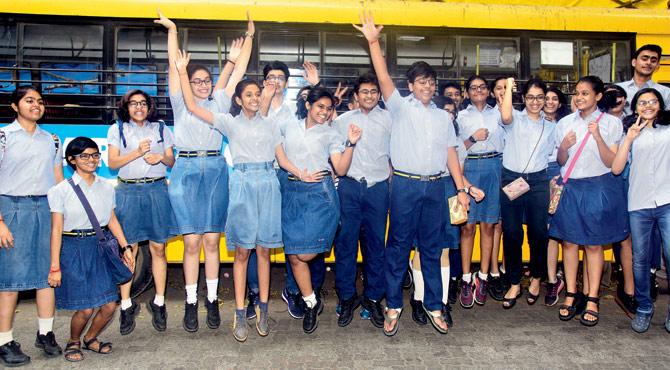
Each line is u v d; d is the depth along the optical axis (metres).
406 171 4.09
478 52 5.44
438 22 5.39
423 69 4.01
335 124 4.35
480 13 5.43
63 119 5.05
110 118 5.08
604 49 5.61
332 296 5.64
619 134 4.42
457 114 4.96
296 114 4.48
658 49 4.84
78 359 3.81
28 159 3.75
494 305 5.19
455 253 5.04
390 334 4.24
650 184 4.22
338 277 4.46
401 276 4.22
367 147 4.23
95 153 3.69
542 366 3.70
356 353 3.95
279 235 4.07
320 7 5.26
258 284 4.44
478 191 4.25
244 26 5.20
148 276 5.35
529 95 4.64
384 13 5.34
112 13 5.06
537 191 4.73
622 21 5.59
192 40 5.17
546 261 4.89
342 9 5.27
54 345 3.92
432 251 4.23
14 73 4.98
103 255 3.76
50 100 5.03
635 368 3.67
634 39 5.62
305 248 3.96
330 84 5.28
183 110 4.14
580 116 4.54
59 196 3.60
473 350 4.00
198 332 4.42
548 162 5.00
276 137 4.09
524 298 5.44
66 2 5.01
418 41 5.38
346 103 5.30
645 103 4.14
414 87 4.06
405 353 3.95
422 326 4.56
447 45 5.41
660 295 5.58
